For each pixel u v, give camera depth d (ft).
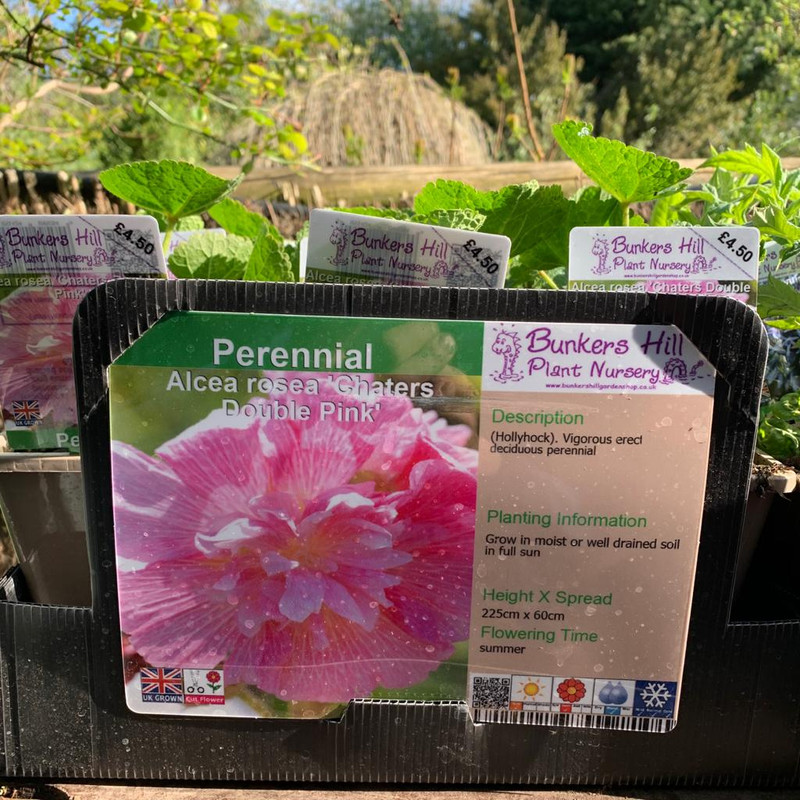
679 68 20.99
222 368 1.28
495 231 1.98
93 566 1.37
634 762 1.45
